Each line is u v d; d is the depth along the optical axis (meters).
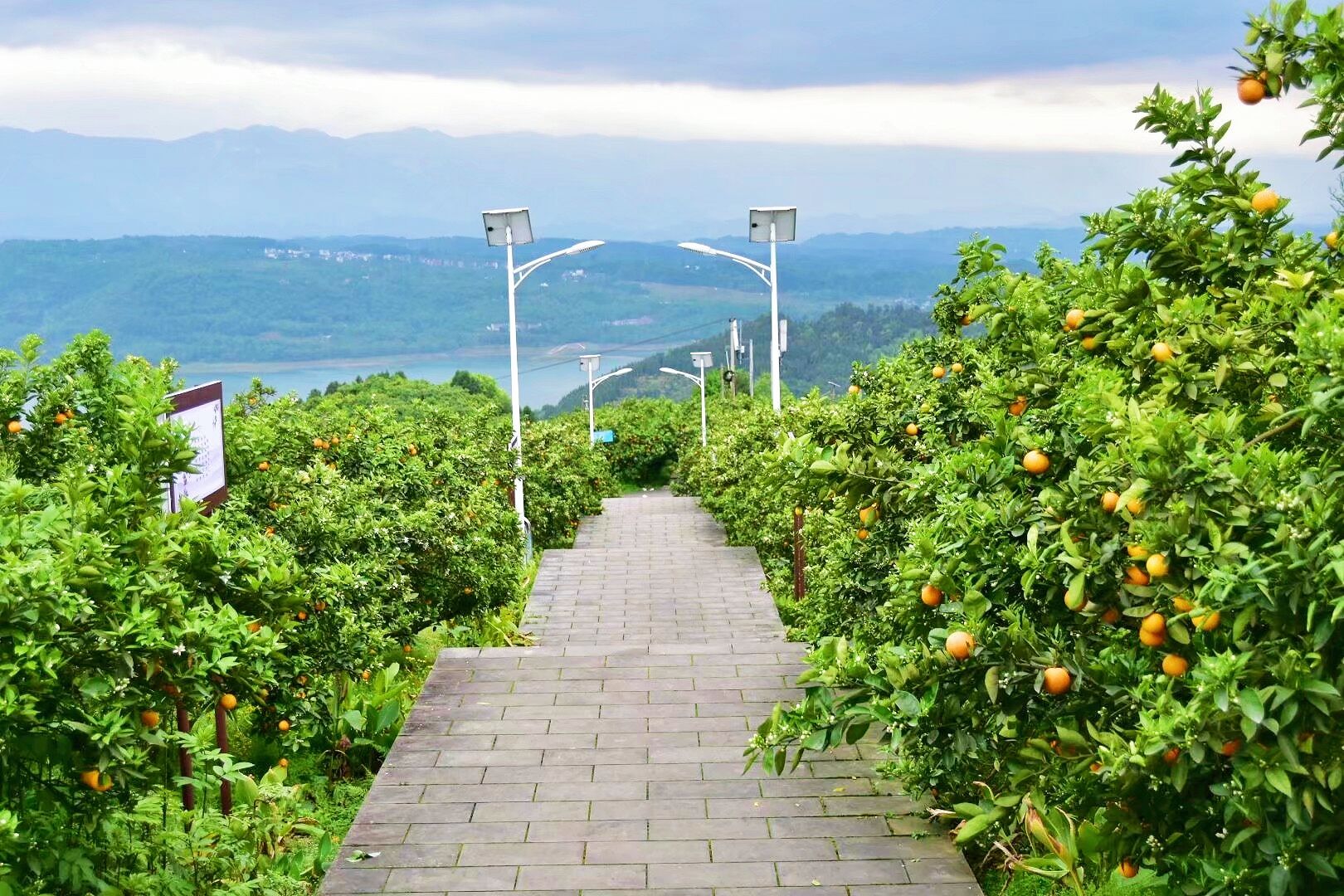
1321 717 2.51
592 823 5.43
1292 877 2.69
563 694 7.31
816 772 5.95
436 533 9.27
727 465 18.84
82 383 6.31
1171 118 3.92
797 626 9.81
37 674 3.24
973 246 5.25
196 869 4.32
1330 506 2.51
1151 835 3.09
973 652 3.40
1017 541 3.65
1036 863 4.02
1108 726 3.35
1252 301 3.59
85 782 3.54
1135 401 3.57
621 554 17.48
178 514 4.12
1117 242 4.22
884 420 6.98
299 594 4.59
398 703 7.20
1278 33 3.22
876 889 4.75
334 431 10.50
